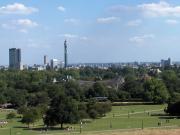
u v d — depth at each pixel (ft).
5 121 600.80
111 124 522.88
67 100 533.96
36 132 465.47
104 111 647.56
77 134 431.43
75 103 546.26
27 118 534.78
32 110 563.07
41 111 594.24
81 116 552.82
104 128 482.28
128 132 433.89
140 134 423.23
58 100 536.01
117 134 422.82
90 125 528.22
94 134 426.10
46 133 451.53
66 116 517.55
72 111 524.93
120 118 619.26
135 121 567.18
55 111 520.42
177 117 623.36
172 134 425.69
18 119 634.02
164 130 447.01
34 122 557.74
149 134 424.46
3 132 468.75
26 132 466.70
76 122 524.52
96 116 611.06
